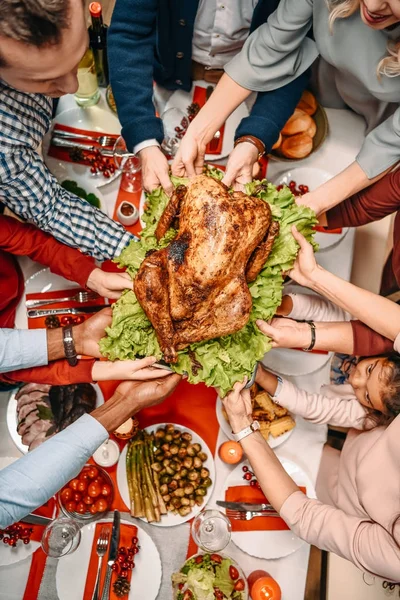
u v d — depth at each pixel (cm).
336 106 271
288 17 206
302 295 246
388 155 212
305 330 218
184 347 184
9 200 216
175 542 222
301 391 233
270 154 258
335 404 232
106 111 260
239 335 191
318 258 252
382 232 268
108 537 217
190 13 225
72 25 140
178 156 223
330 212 246
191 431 231
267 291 192
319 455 237
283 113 232
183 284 168
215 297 170
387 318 209
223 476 231
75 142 254
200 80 271
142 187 248
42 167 213
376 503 205
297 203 217
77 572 216
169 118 263
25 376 214
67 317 236
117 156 246
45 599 215
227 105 228
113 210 251
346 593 224
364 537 197
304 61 229
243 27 247
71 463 191
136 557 218
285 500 211
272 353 243
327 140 264
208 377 188
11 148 196
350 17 200
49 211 221
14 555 216
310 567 224
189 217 169
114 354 193
